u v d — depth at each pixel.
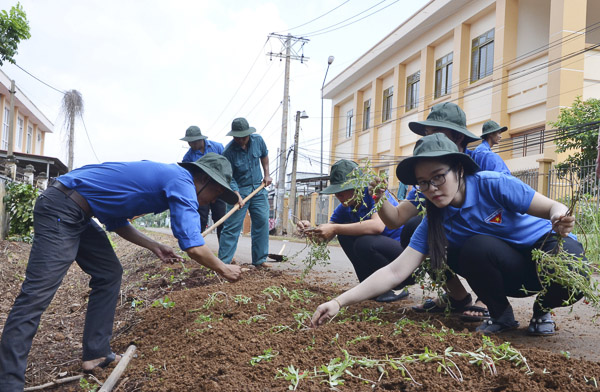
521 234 3.27
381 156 26.73
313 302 4.34
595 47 16.03
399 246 4.43
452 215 3.28
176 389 2.52
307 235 4.67
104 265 3.34
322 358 2.68
